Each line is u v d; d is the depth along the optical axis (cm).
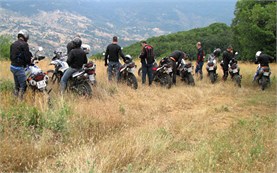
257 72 1260
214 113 804
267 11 4003
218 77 1422
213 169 457
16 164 456
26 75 781
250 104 937
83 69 832
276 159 504
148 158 488
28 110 626
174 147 549
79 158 458
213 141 555
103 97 843
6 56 1869
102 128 607
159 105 838
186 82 1204
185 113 790
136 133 586
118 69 1048
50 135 550
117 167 457
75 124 595
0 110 604
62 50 959
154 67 1147
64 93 805
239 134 605
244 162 478
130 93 920
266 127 661
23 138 524
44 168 435
